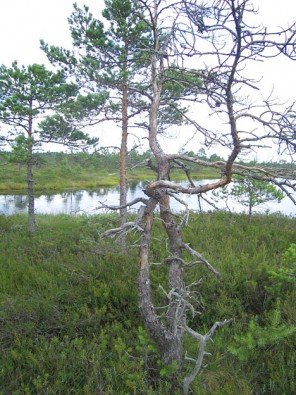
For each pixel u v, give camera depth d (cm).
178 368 404
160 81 490
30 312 540
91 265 704
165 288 604
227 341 489
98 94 930
